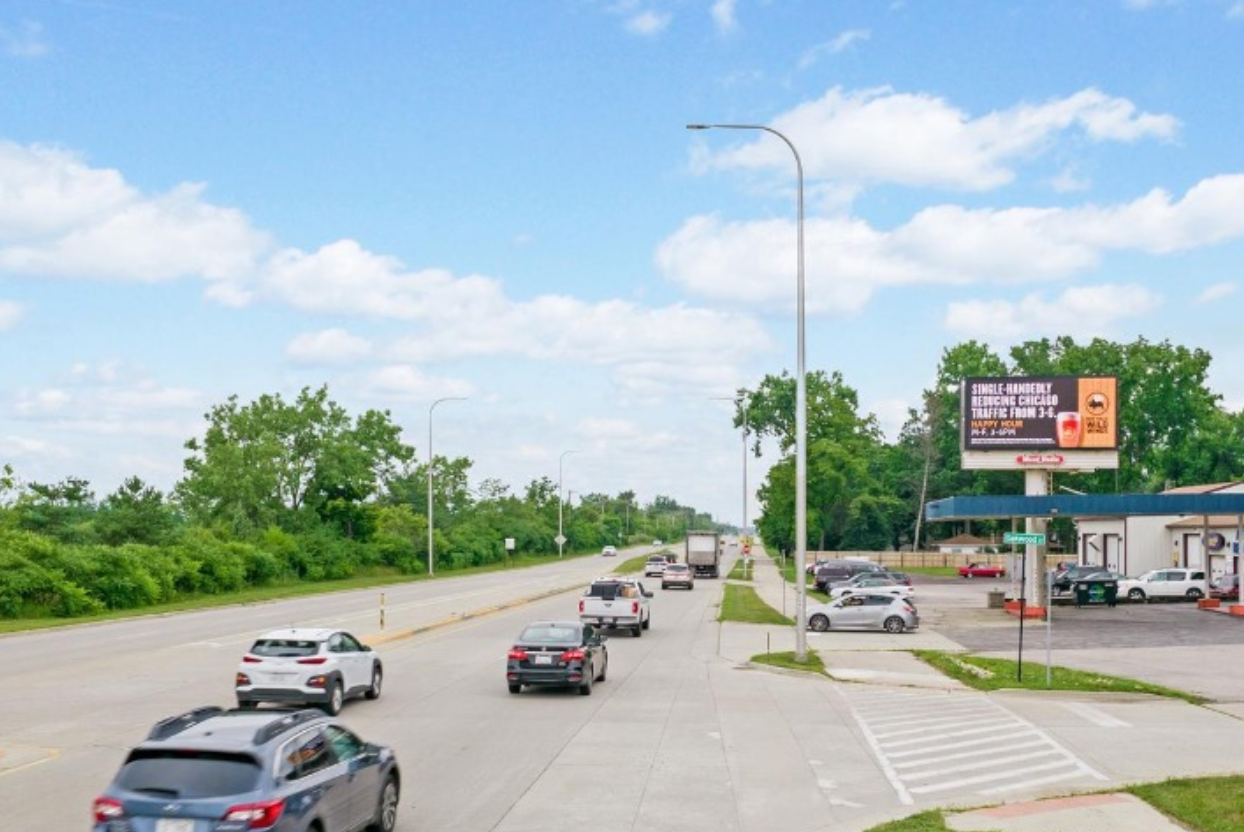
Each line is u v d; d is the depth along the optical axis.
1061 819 14.33
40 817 14.22
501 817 14.41
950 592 77.12
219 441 91.69
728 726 21.86
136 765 10.59
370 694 25.17
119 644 38.12
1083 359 117.12
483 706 24.22
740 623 48.94
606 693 26.58
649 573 96.69
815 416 110.94
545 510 170.88
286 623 47.16
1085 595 59.75
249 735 10.92
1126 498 49.62
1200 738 20.91
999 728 21.92
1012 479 120.12
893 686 28.67
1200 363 114.62
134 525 67.44
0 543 50.62
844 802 15.55
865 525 130.62
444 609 55.44
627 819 14.40
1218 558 67.81
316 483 94.44
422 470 129.88
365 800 12.60
